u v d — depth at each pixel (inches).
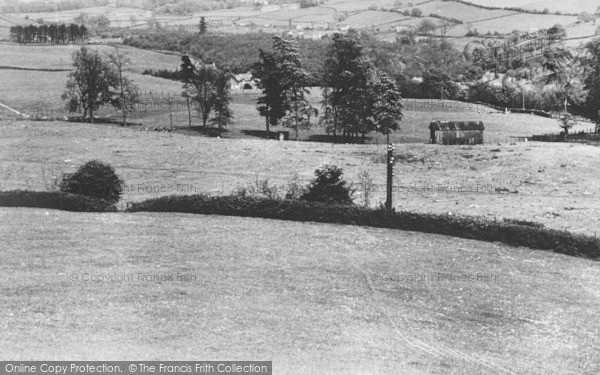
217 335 1403.8
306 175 3454.7
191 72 5689.0
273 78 5349.4
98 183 2422.5
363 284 1801.2
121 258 1863.9
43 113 5629.9
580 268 2047.2
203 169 3531.0
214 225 2214.6
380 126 5290.4
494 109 7194.9
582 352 1508.4
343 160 3890.3
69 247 1930.4
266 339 1407.5
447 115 6520.7
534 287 1863.9
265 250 2000.5
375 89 5344.5
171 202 2356.1
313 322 1529.3
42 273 1706.4
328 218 2294.5
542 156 3924.7
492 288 1840.6
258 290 1695.4
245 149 4094.5
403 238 2197.3
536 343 1542.8
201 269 1815.9
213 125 5442.9
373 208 2303.2
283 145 4323.3
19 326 1354.6
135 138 4370.1
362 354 1382.9
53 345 1272.1
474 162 3831.2
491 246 2183.8
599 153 3993.6
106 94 5516.7
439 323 1600.6
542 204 2915.8
